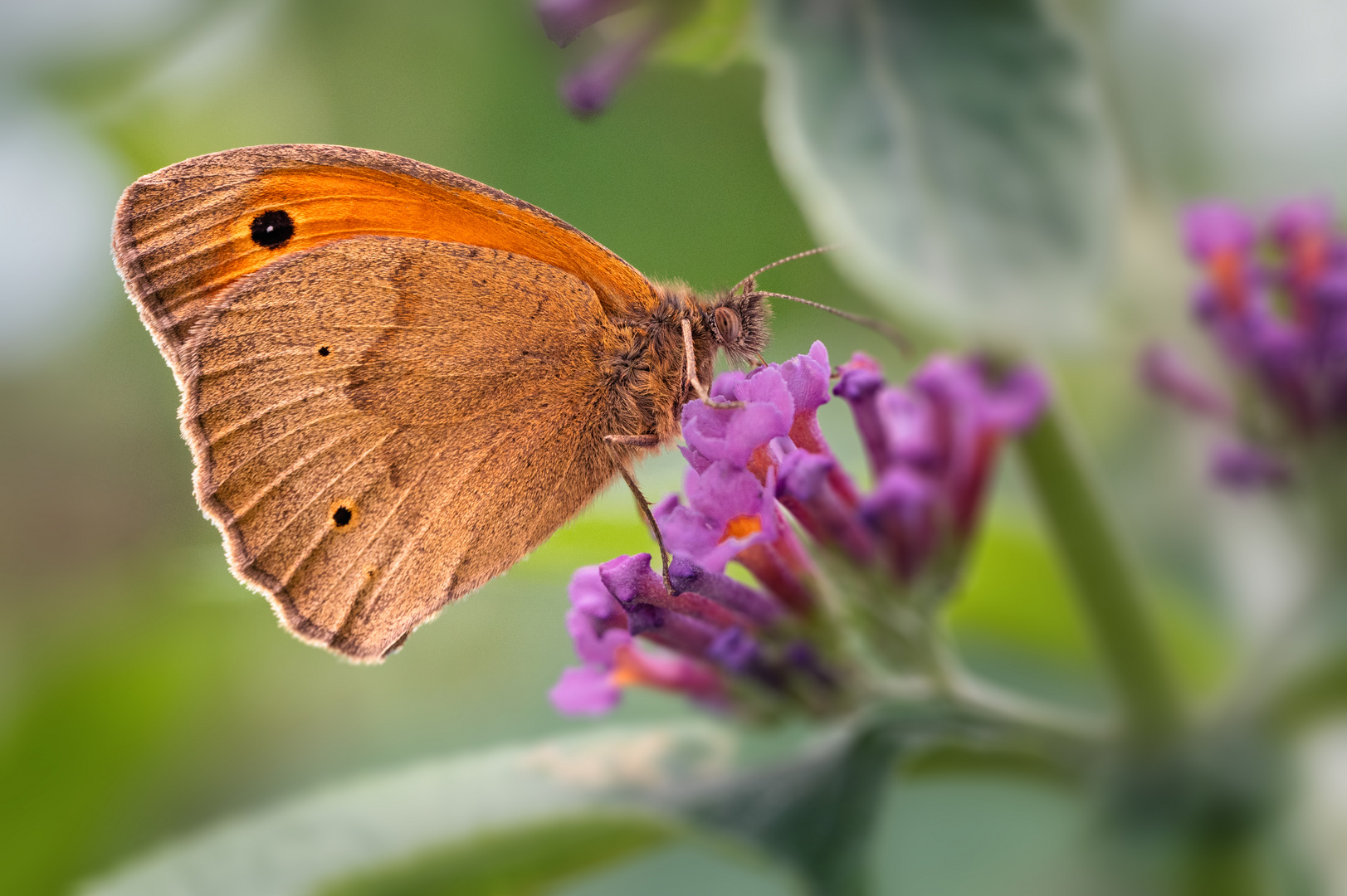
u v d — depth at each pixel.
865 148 0.31
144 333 0.35
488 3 0.35
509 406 0.33
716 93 0.35
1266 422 0.33
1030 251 0.31
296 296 0.33
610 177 0.35
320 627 0.33
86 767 0.34
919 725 0.32
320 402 0.33
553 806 0.32
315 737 0.34
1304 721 0.33
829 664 0.33
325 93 0.35
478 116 0.35
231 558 0.33
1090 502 0.33
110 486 0.35
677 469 0.34
